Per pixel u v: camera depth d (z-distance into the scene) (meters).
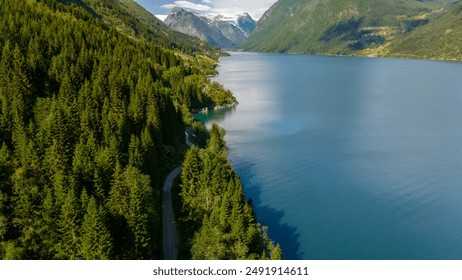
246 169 139.12
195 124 169.50
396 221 106.06
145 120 130.00
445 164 145.00
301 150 159.62
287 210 111.19
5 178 79.94
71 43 172.00
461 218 107.62
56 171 84.94
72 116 109.06
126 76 158.25
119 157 96.12
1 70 121.44
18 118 97.75
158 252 80.50
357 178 132.25
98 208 69.62
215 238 76.19
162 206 99.81
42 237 71.00
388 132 186.62
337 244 95.94
